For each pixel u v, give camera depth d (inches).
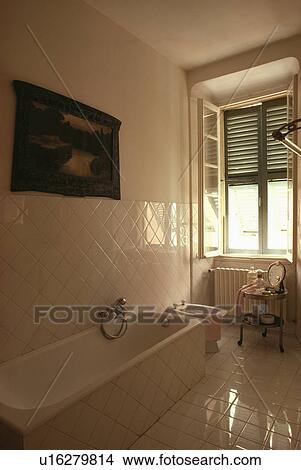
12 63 70.7
